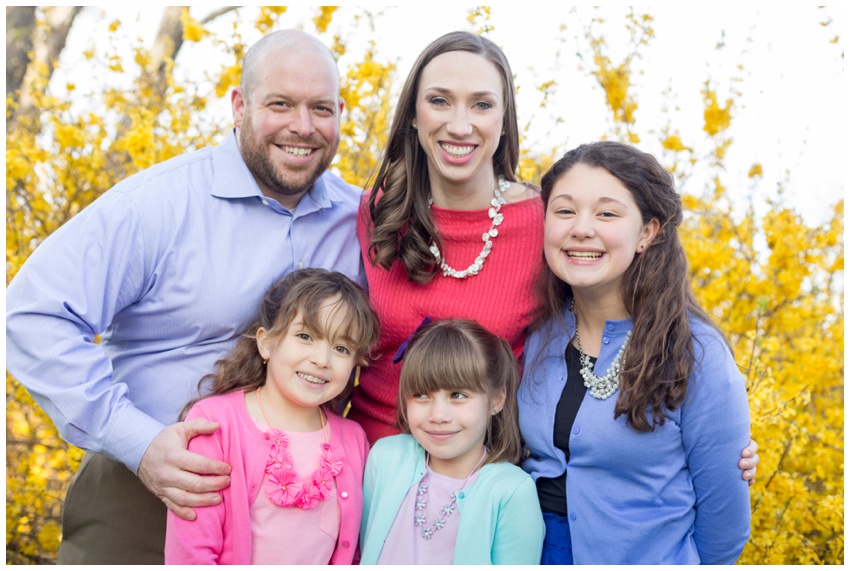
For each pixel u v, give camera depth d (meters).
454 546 1.95
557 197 1.96
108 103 4.00
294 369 2.01
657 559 1.92
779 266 3.43
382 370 2.32
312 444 2.03
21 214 3.57
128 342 2.21
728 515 1.96
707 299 3.46
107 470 2.14
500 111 2.19
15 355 2.02
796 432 3.01
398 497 2.02
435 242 2.25
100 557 2.15
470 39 2.18
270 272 2.25
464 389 2.01
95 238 2.04
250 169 2.27
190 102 3.91
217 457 1.91
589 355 2.07
